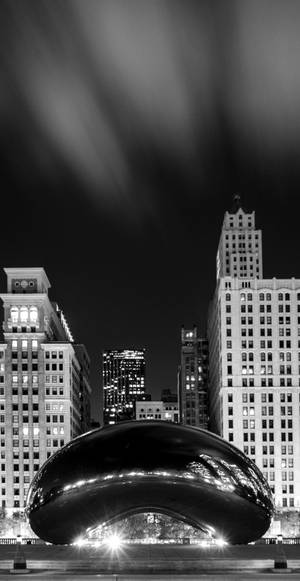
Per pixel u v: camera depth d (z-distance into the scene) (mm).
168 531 39531
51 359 195125
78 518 37625
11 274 199875
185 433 37562
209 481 36031
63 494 36375
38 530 38906
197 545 39781
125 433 37094
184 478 35812
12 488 189125
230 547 40094
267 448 194500
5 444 191250
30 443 191375
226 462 36781
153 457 36000
